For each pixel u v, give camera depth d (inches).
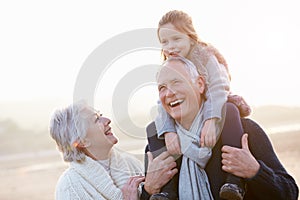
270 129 818.2
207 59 141.4
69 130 145.9
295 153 560.1
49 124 149.2
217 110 136.7
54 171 687.1
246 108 143.9
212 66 140.6
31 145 1279.5
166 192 137.6
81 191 144.2
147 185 140.1
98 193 144.1
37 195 530.0
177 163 140.3
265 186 132.6
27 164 841.5
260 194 134.3
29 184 606.9
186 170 137.9
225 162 133.2
